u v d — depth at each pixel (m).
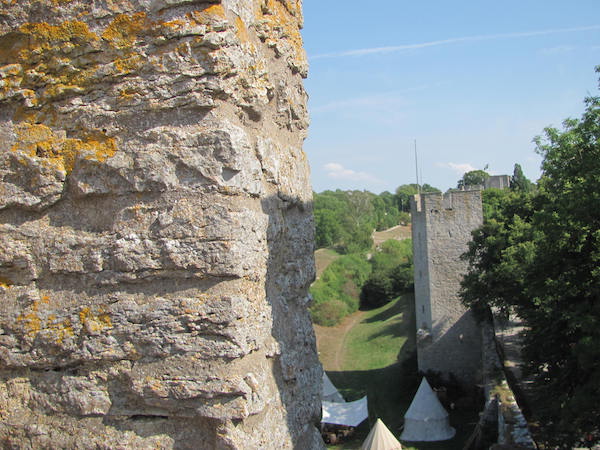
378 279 58.44
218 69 4.45
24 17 4.74
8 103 4.84
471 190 34.47
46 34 4.70
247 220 4.55
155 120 4.54
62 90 4.68
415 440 25.62
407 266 60.22
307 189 6.42
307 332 6.08
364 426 27.80
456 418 28.66
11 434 4.66
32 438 4.62
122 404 4.54
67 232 4.68
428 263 35.03
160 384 4.38
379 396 33.47
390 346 43.66
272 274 5.29
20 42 4.80
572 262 14.93
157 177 4.46
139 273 4.46
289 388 5.38
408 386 34.00
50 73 4.73
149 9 4.50
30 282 4.73
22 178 4.75
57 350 4.61
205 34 4.43
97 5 4.60
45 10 4.70
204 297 4.40
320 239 79.19
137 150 4.51
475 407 29.95
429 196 35.19
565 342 15.81
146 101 4.51
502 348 26.89
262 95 5.02
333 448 24.70
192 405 4.36
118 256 4.48
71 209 4.73
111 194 4.59
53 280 4.70
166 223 4.43
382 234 97.69
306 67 6.31
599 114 15.43
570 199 14.73
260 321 4.75
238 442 4.33
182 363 4.38
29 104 4.76
